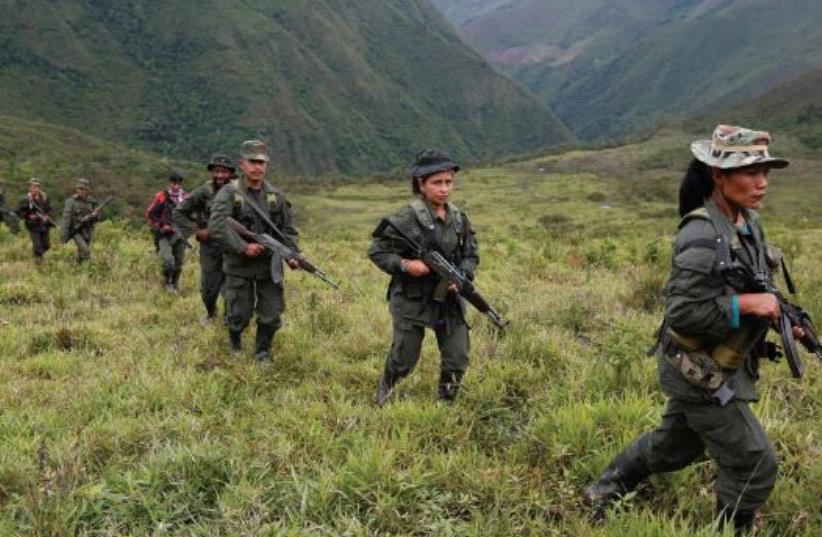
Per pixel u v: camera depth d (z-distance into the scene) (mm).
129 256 14820
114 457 4781
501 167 199250
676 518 4094
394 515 4047
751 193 3299
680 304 3303
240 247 6996
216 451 4645
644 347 6465
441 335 5719
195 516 4152
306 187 158250
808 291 9414
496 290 11125
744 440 3469
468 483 4371
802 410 5629
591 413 5082
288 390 6254
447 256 5488
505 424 5570
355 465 4426
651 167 187375
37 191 14523
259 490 4223
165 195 11500
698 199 3488
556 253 17469
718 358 3418
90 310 10000
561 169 190500
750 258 3344
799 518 3951
